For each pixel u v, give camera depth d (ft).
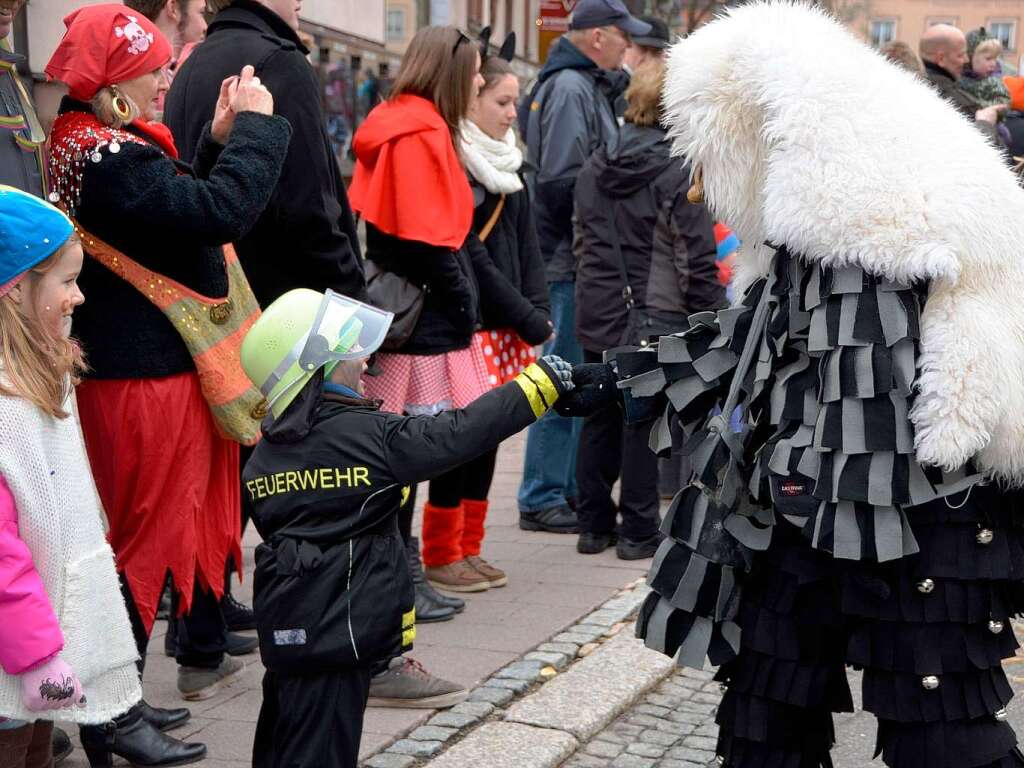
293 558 9.61
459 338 16.34
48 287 8.90
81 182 11.26
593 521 19.57
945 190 8.48
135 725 11.85
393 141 15.67
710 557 9.13
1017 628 16.71
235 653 14.83
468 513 17.71
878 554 8.55
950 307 8.55
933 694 8.95
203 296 11.90
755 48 8.81
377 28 33.58
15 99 11.46
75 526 9.00
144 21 11.89
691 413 9.65
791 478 8.89
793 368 9.10
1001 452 8.67
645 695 14.28
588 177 18.88
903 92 8.89
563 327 21.50
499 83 17.16
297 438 9.66
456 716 13.16
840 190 8.50
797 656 9.20
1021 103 32.22
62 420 9.03
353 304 9.91
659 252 18.52
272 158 11.78
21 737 8.84
